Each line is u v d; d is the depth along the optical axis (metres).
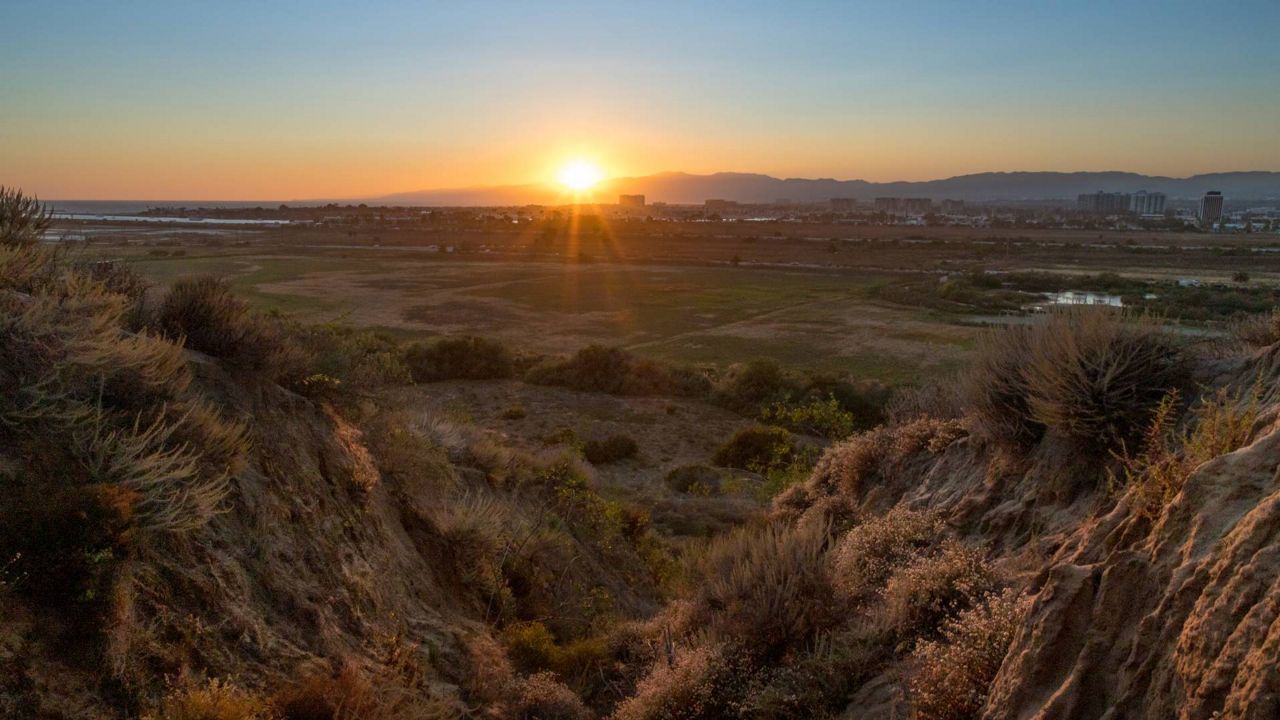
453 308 72.06
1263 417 3.80
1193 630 2.77
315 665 4.35
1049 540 5.02
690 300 79.50
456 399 36.25
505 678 6.02
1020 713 3.35
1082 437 5.24
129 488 3.83
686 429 32.47
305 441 6.32
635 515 14.04
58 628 3.16
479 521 8.09
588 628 8.42
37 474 3.59
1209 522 3.16
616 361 40.97
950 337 58.00
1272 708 2.30
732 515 16.80
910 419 9.14
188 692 3.44
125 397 4.49
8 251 4.84
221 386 5.68
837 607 5.87
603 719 6.22
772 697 4.97
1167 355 5.32
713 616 6.41
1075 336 5.52
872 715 4.41
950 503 6.69
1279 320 5.32
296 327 8.00
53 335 4.27
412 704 4.76
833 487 9.56
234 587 4.26
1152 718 2.83
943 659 4.09
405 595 6.13
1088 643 3.26
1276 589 2.52
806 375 39.91
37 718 2.87
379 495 7.20
